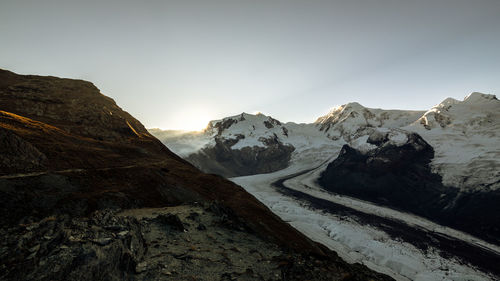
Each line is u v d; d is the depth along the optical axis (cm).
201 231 2528
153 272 1384
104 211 1728
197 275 1495
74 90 11500
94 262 1086
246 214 4828
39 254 1031
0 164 3347
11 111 7788
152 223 2420
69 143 5972
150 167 5969
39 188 3142
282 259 2041
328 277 1745
